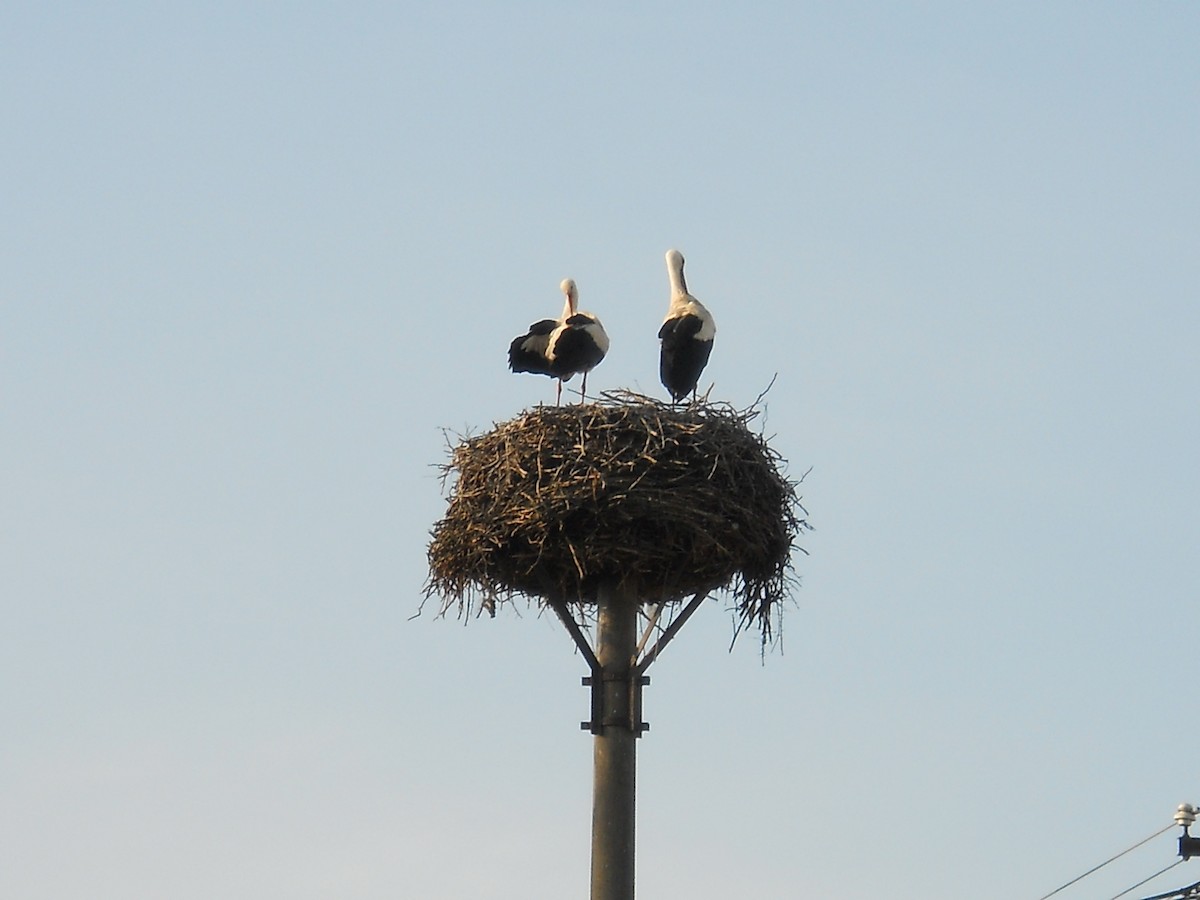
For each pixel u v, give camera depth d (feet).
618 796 57.11
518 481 63.00
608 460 62.13
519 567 62.85
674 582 62.75
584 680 58.95
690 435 63.46
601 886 56.13
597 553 60.49
